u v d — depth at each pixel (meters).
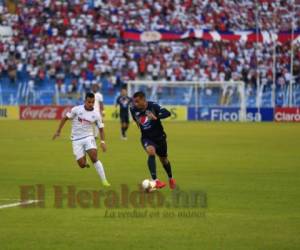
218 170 55.38
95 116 45.38
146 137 42.44
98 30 159.62
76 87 145.88
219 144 81.94
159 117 41.94
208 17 163.00
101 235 29.83
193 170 55.38
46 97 146.00
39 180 48.59
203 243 28.31
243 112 138.50
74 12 161.88
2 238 29.27
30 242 28.47
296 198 40.47
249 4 164.38
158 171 54.53
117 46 154.50
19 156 67.06
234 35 150.88
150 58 152.38
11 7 162.12
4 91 146.38
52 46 153.50
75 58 150.88
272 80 147.62
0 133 100.56
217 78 150.25
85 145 45.38
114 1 163.88
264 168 56.91
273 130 108.00
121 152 72.00
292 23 146.75
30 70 148.75
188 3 164.62
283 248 27.52
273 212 35.66
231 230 30.94
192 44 155.75
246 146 79.12
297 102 146.00
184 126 119.19
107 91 146.38
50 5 162.62
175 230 30.89
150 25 161.75
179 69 151.12
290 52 150.12
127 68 150.62
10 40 154.62
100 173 45.28
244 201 39.25
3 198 40.09
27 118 140.75
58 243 28.31
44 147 77.62
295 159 64.56
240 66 151.12
